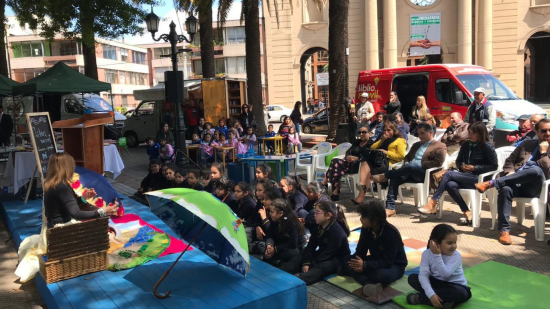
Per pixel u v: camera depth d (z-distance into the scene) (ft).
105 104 61.57
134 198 26.86
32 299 14.47
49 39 52.37
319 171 28.04
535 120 22.35
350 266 14.02
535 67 125.08
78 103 57.77
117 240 17.20
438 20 95.86
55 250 13.28
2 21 50.65
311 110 130.11
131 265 14.46
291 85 102.06
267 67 102.22
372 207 13.60
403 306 12.76
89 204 16.76
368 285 13.33
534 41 122.01
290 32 100.53
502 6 91.71
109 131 57.57
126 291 12.62
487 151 19.48
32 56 175.52
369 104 40.55
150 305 11.65
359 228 20.02
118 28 50.31
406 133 29.09
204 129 47.50
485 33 92.53
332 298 13.61
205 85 52.13
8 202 24.68
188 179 22.91
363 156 23.29
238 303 11.66
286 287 12.66
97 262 14.11
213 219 11.21
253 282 13.10
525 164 18.19
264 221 17.02
